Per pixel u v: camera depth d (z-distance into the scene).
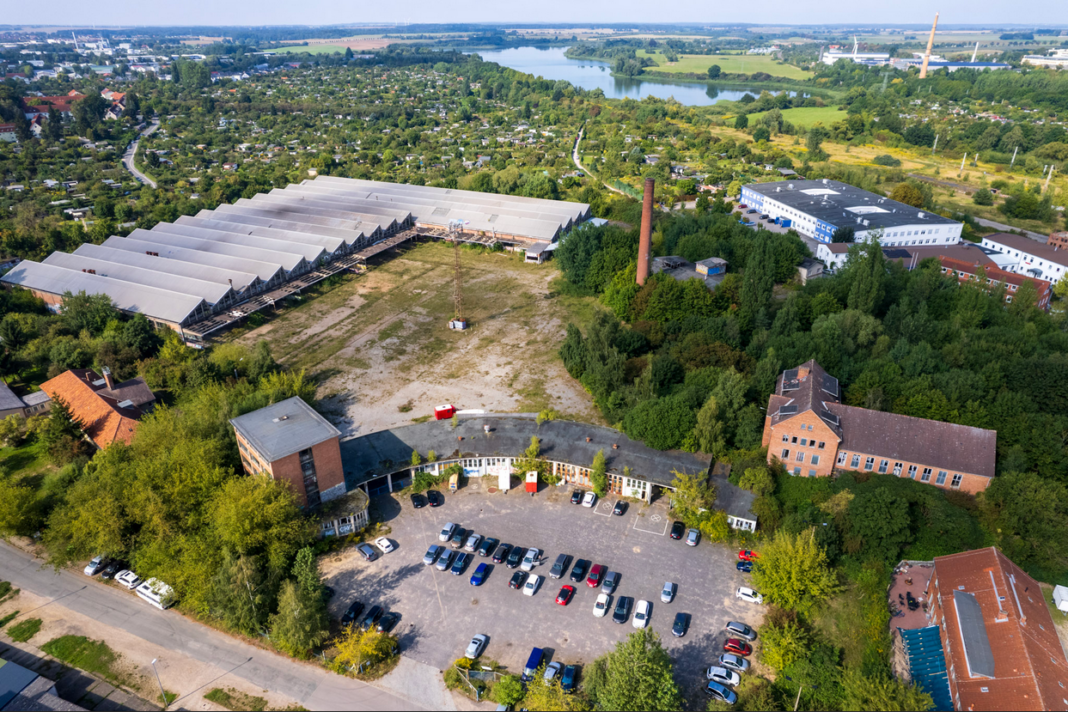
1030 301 143.75
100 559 88.69
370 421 118.75
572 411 121.12
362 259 192.25
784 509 92.19
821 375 107.44
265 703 69.31
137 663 73.94
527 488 99.94
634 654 64.75
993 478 90.06
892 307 135.62
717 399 105.06
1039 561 84.69
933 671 69.75
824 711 66.81
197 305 150.88
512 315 162.88
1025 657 63.75
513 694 68.00
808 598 78.50
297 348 146.38
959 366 117.25
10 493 89.62
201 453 90.50
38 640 76.81
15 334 138.62
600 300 166.62
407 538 91.88
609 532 92.94
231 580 75.56
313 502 92.94
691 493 90.75
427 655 74.69
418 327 156.62
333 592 82.81
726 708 66.94
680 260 176.50
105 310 147.62
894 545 83.62
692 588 83.38
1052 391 105.62
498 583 84.62
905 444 94.81
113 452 94.69
